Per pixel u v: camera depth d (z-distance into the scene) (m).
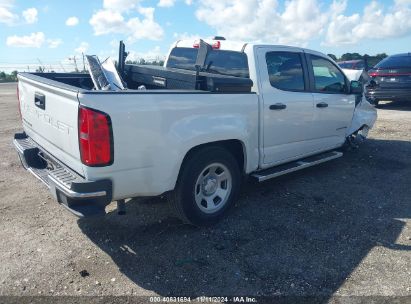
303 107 5.13
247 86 4.22
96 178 3.23
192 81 4.09
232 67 4.71
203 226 4.18
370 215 4.55
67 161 3.54
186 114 3.69
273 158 4.94
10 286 3.15
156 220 4.34
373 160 6.78
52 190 3.39
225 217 4.45
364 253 3.71
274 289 3.17
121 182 3.37
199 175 3.97
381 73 11.56
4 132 8.91
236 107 4.18
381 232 4.14
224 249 3.76
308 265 3.50
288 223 4.32
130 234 4.03
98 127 3.12
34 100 4.06
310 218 4.45
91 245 3.80
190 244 3.84
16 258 3.55
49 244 3.80
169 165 3.62
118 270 3.40
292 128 5.05
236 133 4.17
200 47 5.03
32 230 4.07
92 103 3.09
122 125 3.25
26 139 4.67
